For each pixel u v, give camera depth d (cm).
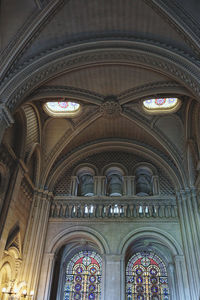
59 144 1909
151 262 1978
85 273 1938
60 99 1681
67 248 2023
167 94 1631
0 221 1342
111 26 1281
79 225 1795
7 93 1173
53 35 1267
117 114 1800
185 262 1600
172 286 1836
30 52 1262
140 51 1309
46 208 1833
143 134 1978
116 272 1609
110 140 2069
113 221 1795
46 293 1571
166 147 1856
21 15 1159
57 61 1308
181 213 1738
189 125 1711
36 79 1296
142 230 1748
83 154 2073
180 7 1130
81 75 1531
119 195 2067
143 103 1753
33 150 1747
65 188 1980
